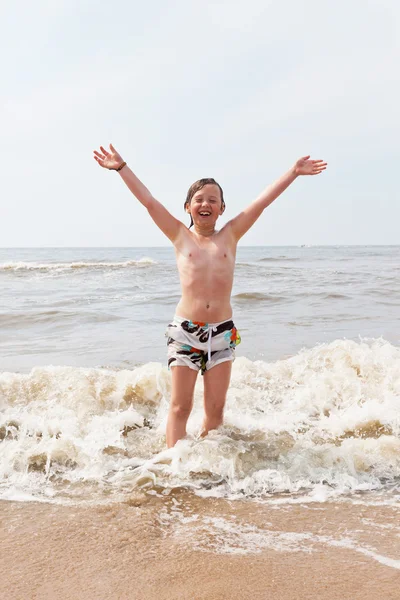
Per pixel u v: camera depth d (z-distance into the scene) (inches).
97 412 148.9
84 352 235.0
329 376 176.1
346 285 566.3
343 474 106.7
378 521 87.6
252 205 135.3
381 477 106.9
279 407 154.6
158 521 88.2
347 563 74.0
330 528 85.0
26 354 232.2
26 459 113.0
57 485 103.6
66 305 419.2
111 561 75.1
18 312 364.2
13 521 87.8
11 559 75.7
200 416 141.4
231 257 131.5
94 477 107.0
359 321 316.8
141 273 816.3
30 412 145.7
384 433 133.8
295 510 92.2
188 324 125.1
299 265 1059.9
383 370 180.9
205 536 82.6
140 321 328.5
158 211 132.1
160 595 66.8
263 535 82.9
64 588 68.6
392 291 493.4
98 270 900.6
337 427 136.3
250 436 128.2
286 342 251.3
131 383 160.2
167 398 159.8
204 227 132.1
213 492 99.9
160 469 108.8
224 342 126.7
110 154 132.4
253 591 67.3
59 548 78.8
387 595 66.0
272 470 107.0
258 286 561.6
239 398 158.9
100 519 88.7
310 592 66.9
